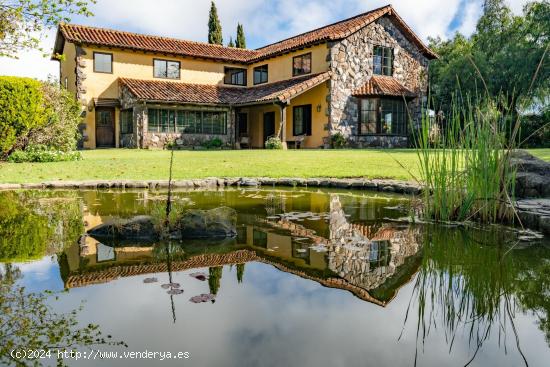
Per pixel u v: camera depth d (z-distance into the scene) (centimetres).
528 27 2402
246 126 2350
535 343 206
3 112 1174
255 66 2311
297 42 2056
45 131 1281
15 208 564
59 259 332
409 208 581
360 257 345
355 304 249
